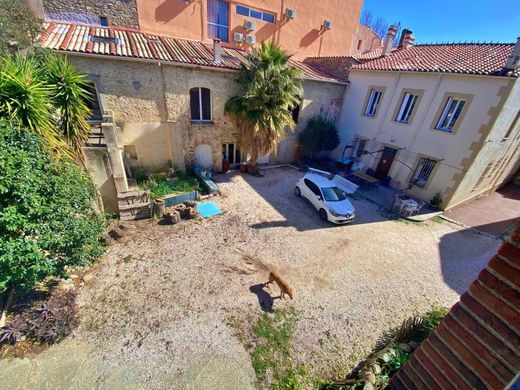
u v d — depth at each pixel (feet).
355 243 31.53
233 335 18.75
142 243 27.40
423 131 43.45
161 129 40.75
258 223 33.47
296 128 55.67
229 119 45.73
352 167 56.95
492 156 42.09
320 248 29.76
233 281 23.58
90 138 31.58
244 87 41.29
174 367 16.39
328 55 68.39
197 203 36.73
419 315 22.04
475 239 35.32
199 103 42.65
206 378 15.99
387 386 12.73
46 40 31.65
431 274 27.53
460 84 37.52
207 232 30.45
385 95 48.70
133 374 15.79
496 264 7.32
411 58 48.75
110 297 20.68
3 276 15.37
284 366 17.13
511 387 7.13
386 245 31.83
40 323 17.30
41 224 16.30
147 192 30.83
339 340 19.21
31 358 15.97
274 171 53.67
